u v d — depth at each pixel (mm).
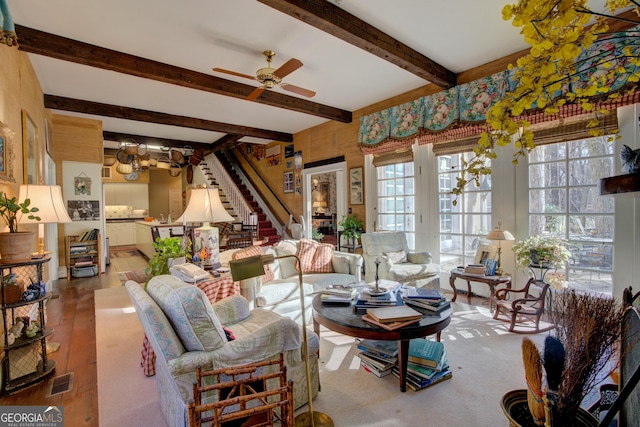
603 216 3357
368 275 4465
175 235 7367
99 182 6547
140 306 1707
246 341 1828
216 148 8781
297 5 2654
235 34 3299
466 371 2467
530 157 3881
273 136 7504
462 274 3877
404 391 2217
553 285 3504
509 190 4047
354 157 6094
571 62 897
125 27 3143
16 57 3193
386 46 3391
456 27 3275
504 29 3314
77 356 2879
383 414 1982
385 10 2980
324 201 11508
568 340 1038
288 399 1445
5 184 2707
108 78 4320
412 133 4914
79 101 5145
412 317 2215
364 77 4445
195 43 3467
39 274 2568
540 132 3713
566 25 774
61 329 3521
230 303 2469
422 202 5008
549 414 1022
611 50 966
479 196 4375
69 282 5703
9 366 2293
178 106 5574
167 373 1759
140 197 11992
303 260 4027
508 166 4047
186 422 1646
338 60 3912
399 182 5426
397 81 4613
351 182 6156
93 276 6160
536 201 3844
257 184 9328
